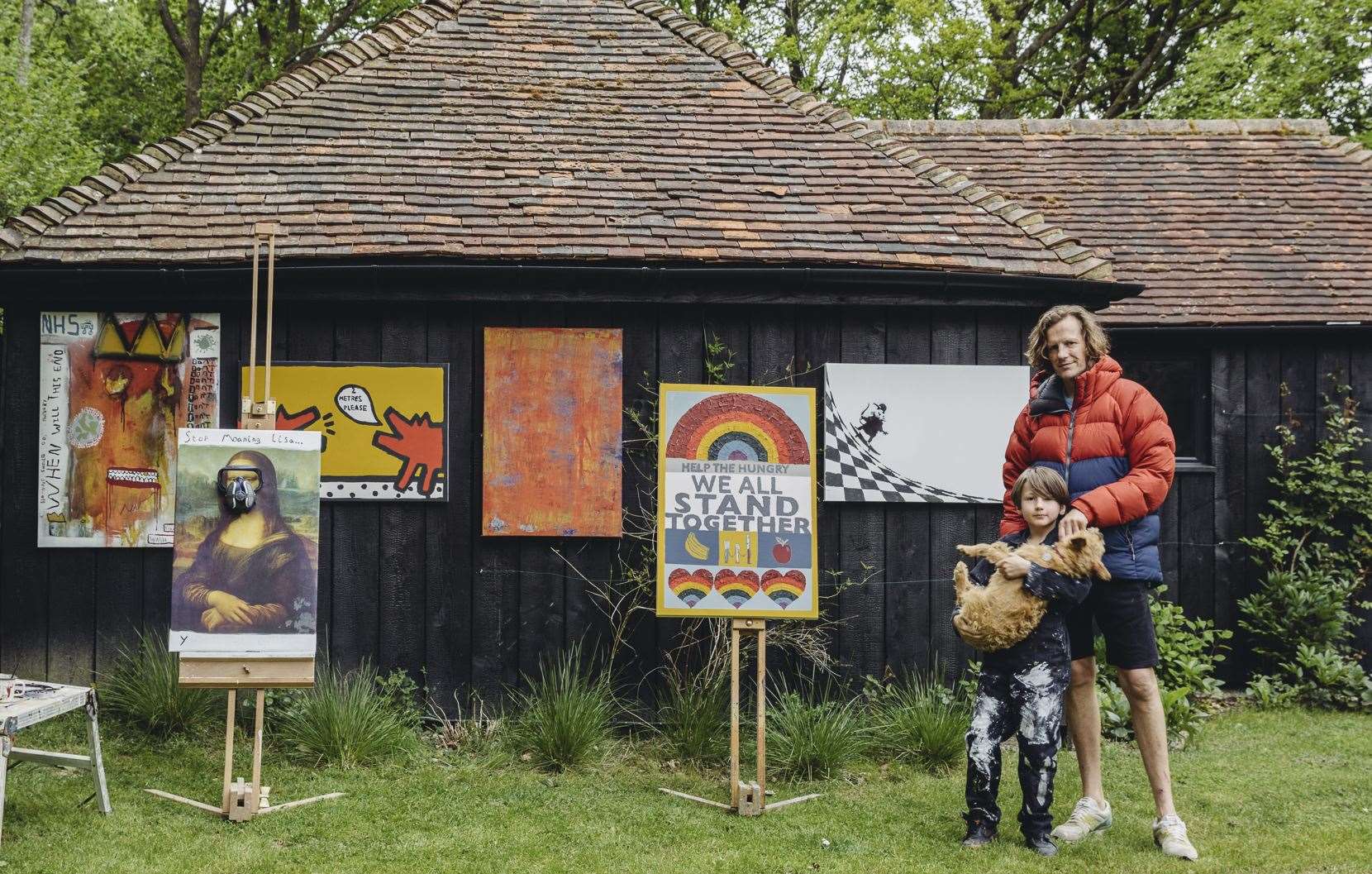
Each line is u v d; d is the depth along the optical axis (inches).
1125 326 303.7
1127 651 163.2
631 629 228.1
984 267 230.2
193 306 224.5
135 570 223.0
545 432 228.4
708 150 260.4
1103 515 159.3
